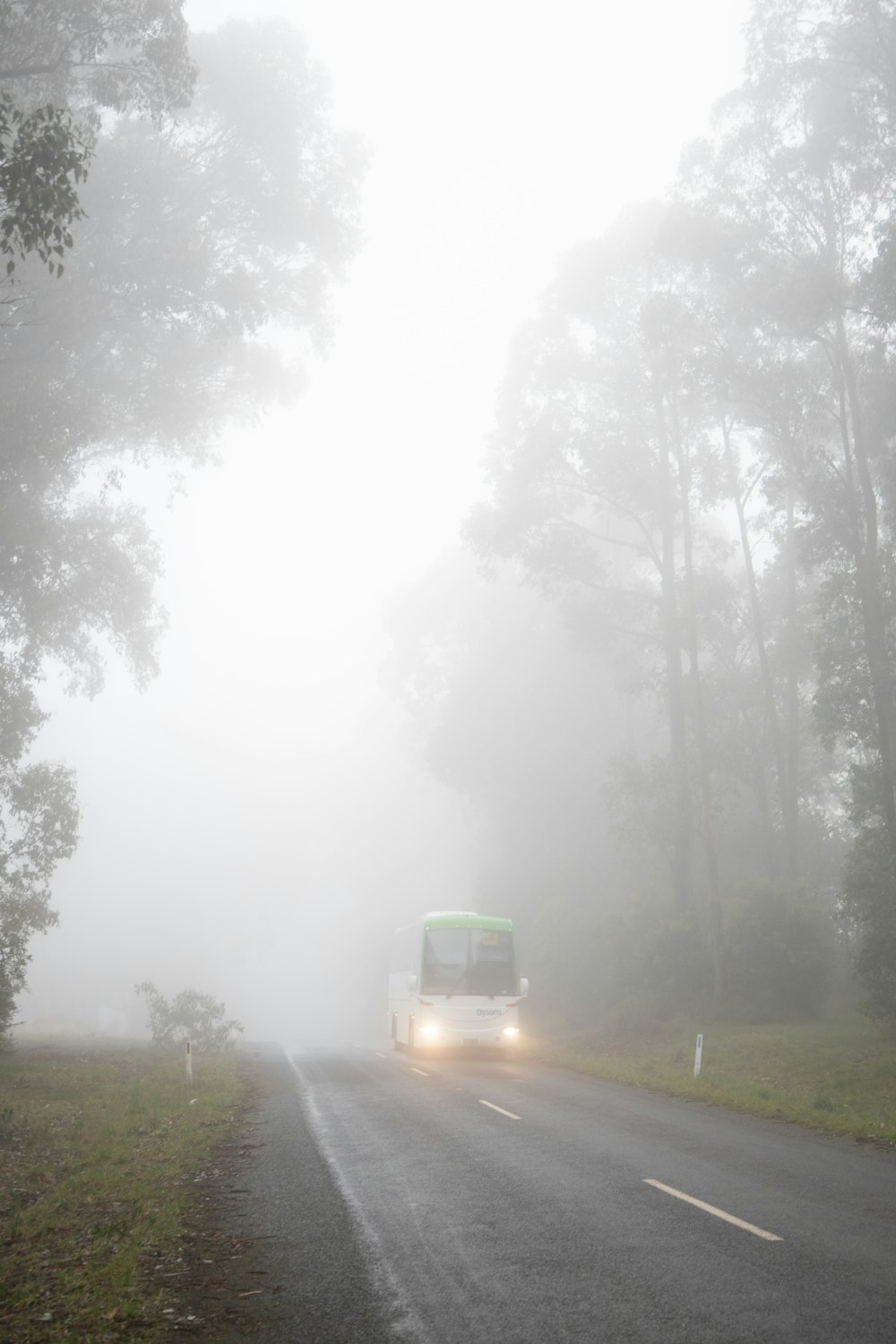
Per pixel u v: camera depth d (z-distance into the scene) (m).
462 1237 8.12
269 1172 11.34
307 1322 6.27
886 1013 26.00
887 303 26.58
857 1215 8.74
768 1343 5.64
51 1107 18.23
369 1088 20.20
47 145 11.51
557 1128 14.23
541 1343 5.71
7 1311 6.91
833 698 27.69
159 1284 7.27
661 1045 30.02
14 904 26.97
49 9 21.97
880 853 26.95
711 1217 8.68
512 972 29.16
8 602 33.22
